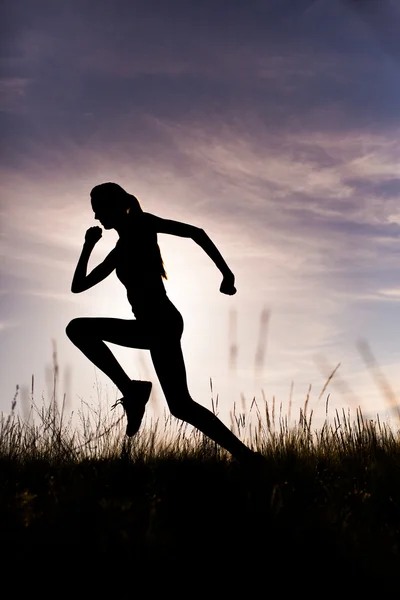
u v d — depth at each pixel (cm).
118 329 438
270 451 485
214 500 361
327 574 271
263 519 320
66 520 308
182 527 321
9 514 317
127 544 279
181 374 434
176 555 284
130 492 390
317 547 289
